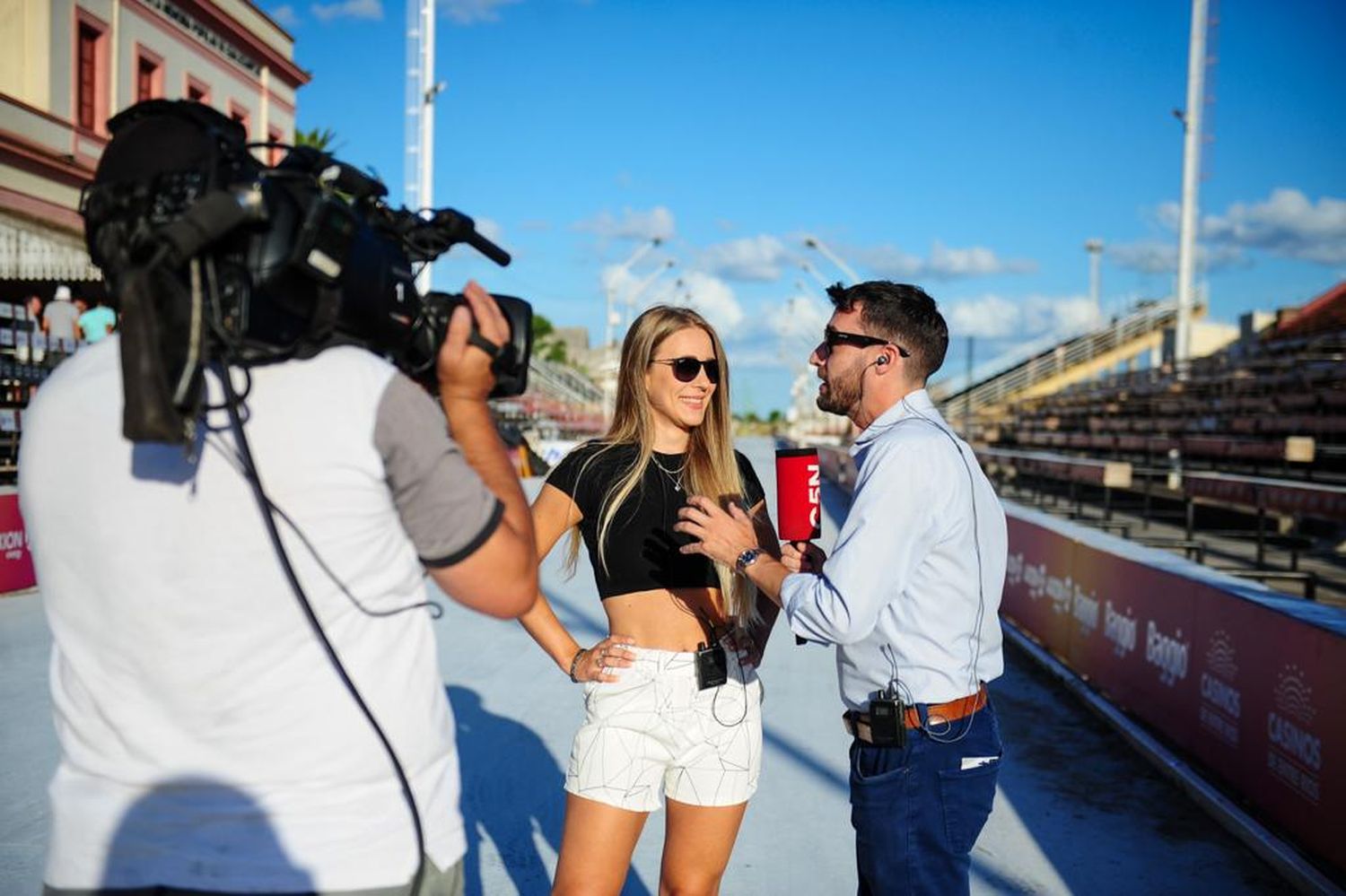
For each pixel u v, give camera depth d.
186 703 1.52
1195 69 25.75
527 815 4.65
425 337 1.75
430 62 20.25
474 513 1.61
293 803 1.53
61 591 1.56
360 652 1.57
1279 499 10.88
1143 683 5.93
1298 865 4.01
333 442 1.53
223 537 1.50
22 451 1.59
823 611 2.42
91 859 1.53
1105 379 39.03
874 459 2.49
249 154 1.59
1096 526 15.26
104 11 22.33
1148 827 4.59
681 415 2.97
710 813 2.84
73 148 20.95
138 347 1.34
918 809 2.49
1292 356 26.88
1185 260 28.28
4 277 19.36
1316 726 4.07
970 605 2.50
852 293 2.75
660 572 2.92
